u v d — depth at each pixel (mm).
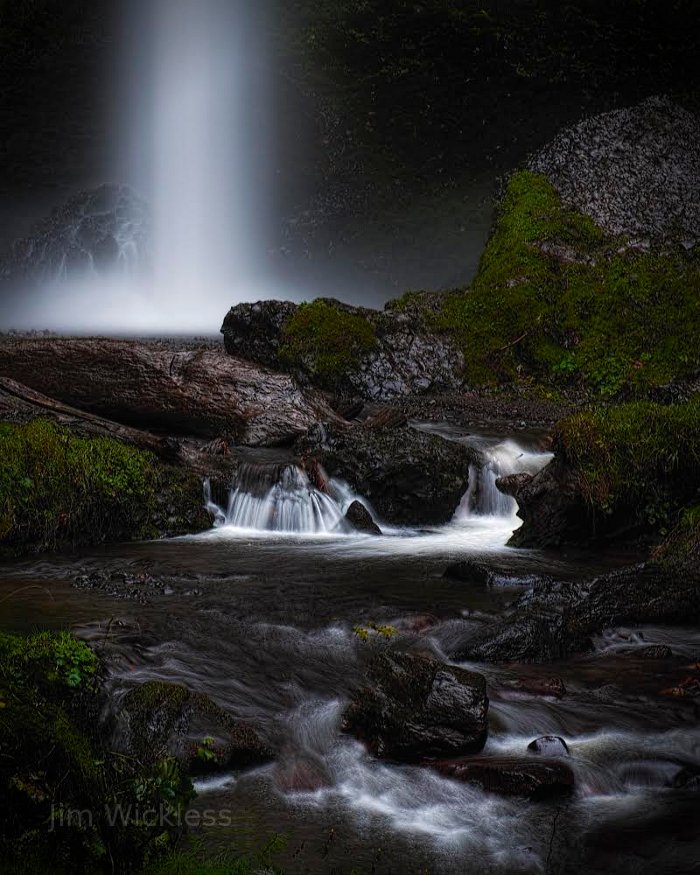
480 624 6809
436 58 33188
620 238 18531
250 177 34125
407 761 4930
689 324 16734
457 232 30156
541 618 6539
